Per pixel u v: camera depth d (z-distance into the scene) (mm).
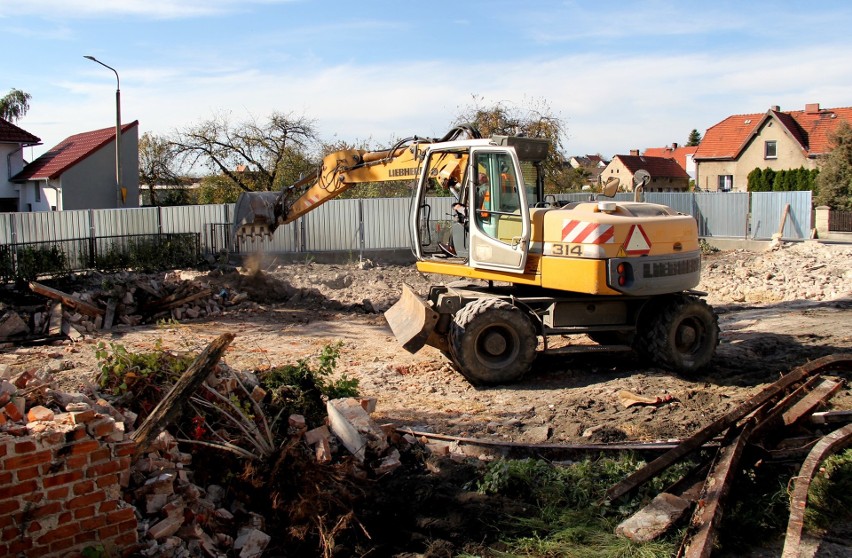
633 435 7414
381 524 5605
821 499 5703
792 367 9844
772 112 45438
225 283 15852
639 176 10547
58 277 15602
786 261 19406
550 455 6883
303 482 5727
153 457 5336
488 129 29625
